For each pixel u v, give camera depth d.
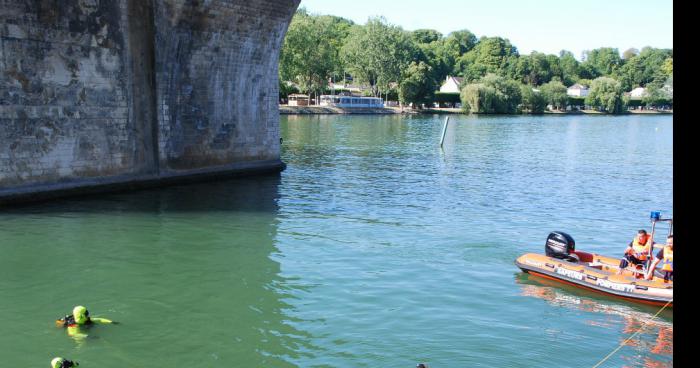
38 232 17.61
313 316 11.73
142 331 11.04
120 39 23.41
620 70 176.62
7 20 19.61
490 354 10.22
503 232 18.73
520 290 13.42
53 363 9.30
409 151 43.84
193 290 13.22
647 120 108.06
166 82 25.20
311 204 22.73
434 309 12.15
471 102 109.94
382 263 15.22
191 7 24.59
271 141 31.89
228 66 28.05
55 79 21.31
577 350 10.52
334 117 89.00
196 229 18.55
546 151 46.62
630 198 25.72
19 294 12.81
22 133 20.52
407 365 9.74
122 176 24.14
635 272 13.59
